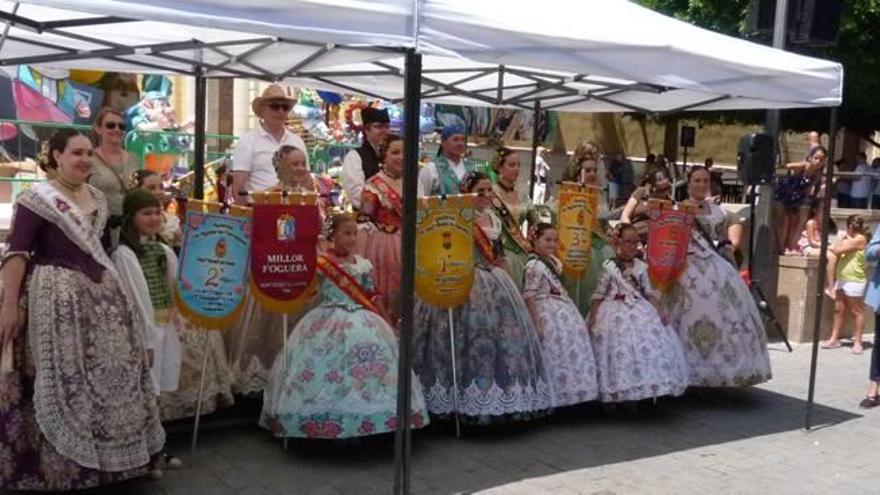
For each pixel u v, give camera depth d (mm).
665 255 6156
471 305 5379
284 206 4762
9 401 3979
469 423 5270
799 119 14836
